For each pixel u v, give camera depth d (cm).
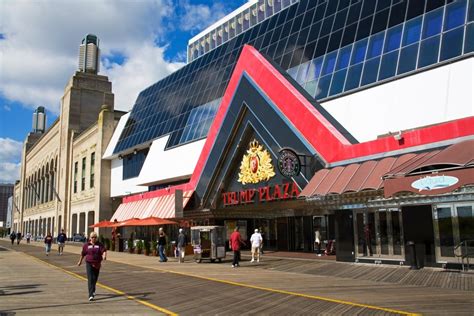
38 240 9450
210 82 4688
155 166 4641
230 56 4650
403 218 1986
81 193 7075
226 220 3497
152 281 1788
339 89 2773
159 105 5534
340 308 1110
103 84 8475
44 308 1173
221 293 1420
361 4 3186
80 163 7294
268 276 1881
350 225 2228
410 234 1953
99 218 6081
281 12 4303
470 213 1769
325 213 2877
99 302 1273
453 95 2092
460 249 1786
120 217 4725
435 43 2353
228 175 3156
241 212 3391
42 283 1759
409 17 2669
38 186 10662
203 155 3394
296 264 2312
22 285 1695
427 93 2222
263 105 2812
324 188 2105
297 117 2538
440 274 1716
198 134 4209
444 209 1856
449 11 2420
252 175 2916
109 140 6322
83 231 7131
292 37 3731
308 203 2483
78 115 8138
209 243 2738
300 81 3197
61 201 8050
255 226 3584
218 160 3177
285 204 2698
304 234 3081
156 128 5159
